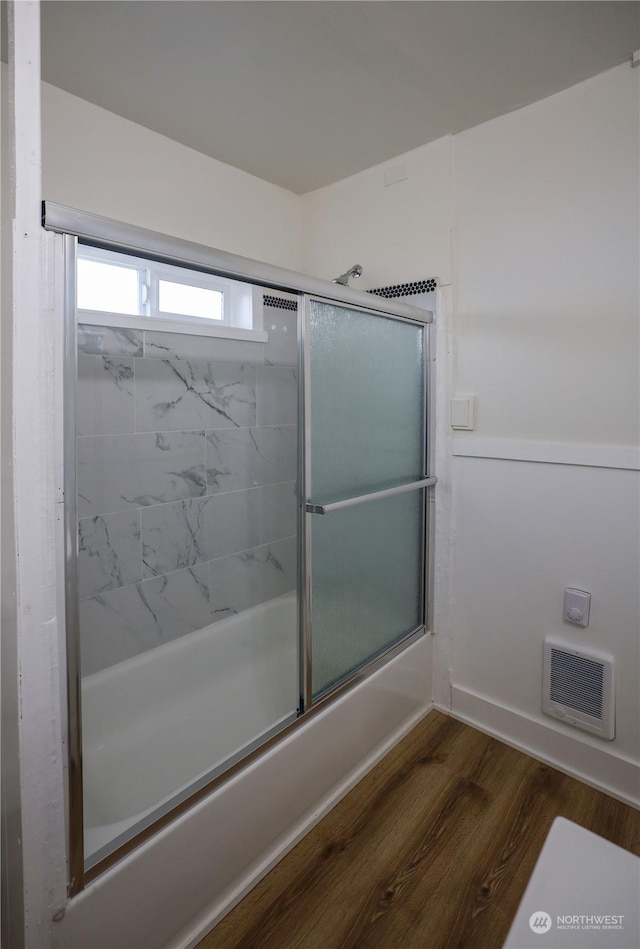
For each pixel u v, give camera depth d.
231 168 2.13
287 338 2.45
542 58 1.50
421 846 1.50
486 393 1.90
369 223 2.17
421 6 1.29
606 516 1.66
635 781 1.65
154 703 1.91
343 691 1.71
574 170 1.64
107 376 1.83
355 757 1.76
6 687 0.94
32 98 0.87
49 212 0.91
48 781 0.97
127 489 1.92
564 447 1.72
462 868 1.43
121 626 1.94
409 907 1.33
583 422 1.69
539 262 1.74
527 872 1.42
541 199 1.72
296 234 2.42
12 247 0.87
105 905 1.07
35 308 0.90
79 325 1.74
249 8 1.29
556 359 1.73
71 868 1.02
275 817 1.46
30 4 0.86
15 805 0.94
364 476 1.80
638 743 1.64
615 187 1.57
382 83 1.61
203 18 1.32
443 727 2.04
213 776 1.30
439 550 2.09
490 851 1.48
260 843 1.42
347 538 1.75
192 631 2.17
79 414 1.77
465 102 1.71
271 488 2.46
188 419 2.09
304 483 1.57
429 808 1.64
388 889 1.38
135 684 1.90
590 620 1.72
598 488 1.67
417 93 1.66
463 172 1.89
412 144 1.98
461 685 2.08
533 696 1.87
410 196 2.04
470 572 2.00
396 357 1.91
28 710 0.93
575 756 1.77
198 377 2.11
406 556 2.03
